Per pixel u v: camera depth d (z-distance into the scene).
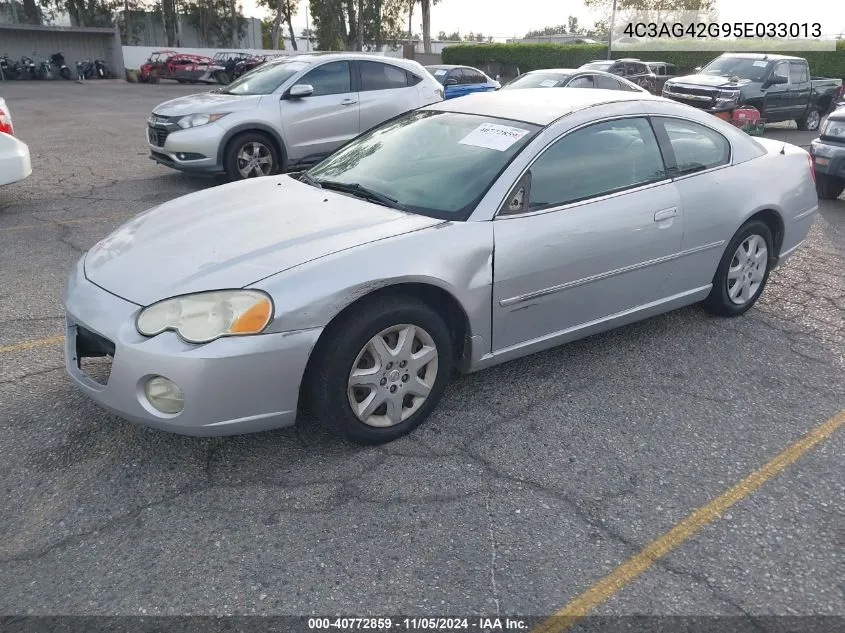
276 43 50.19
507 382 3.82
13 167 6.86
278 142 8.71
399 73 9.63
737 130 4.59
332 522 2.69
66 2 48.34
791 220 4.71
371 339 2.97
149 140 8.82
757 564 2.52
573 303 3.66
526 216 3.41
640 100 4.11
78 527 2.64
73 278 3.22
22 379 3.70
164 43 51.44
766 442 3.30
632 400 3.66
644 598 2.35
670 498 2.88
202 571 2.43
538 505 2.81
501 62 39.84
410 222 3.23
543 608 2.30
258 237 3.13
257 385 2.75
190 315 2.72
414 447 3.19
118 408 2.82
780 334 4.54
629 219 3.74
